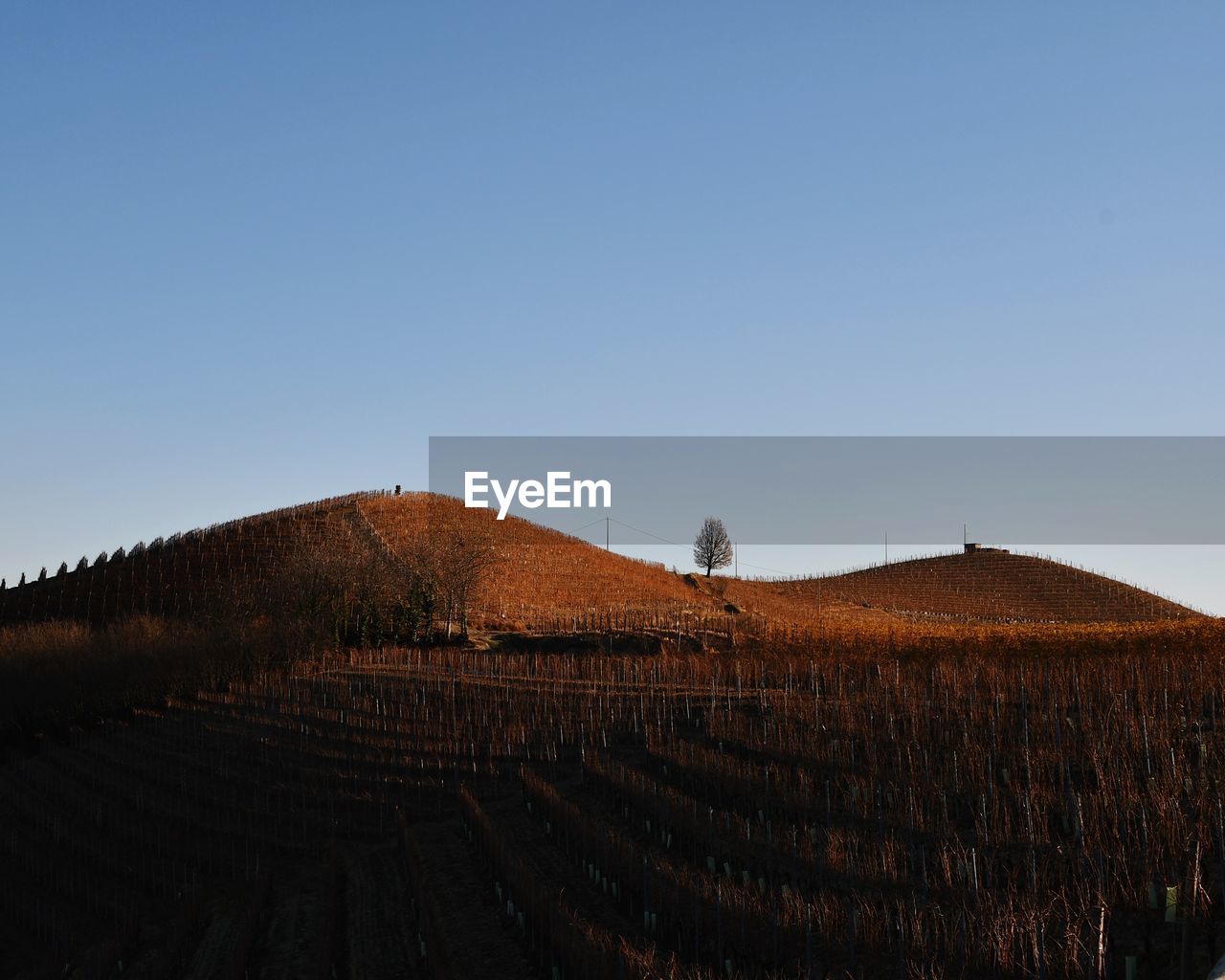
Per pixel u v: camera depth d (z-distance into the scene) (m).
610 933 14.99
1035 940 11.27
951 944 12.34
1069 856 14.13
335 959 17.77
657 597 81.19
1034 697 24.89
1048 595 112.38
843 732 22.98
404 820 23.69
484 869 20.33
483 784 26.91
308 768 30.81
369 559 65.06
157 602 69.88
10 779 38.06
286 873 23.94
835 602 103.94
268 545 78.06
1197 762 17.36
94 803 32.16
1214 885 12.66
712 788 20.97
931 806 16.98
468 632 55.75
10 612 71.12
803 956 13.10
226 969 18.56
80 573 77.00
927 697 26.17
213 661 47.28
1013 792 17.09
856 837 16.14
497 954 16.17
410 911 19.30
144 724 41.03
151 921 24.27
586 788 24.16
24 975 23.80
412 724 33.62
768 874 15.99
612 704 32.31
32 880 29.33
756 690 33.09
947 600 110.94
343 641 55.09
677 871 16.70
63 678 46.84
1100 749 18.03
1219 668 25.95
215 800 29.86
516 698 34.97
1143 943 11.73
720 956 13.53
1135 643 38.97
